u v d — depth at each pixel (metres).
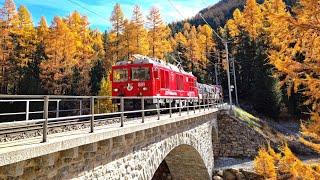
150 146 13.15
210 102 40.66
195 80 31.52
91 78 53.00
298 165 7.43
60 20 52.31
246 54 60.38
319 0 5.86
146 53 52.09
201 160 25.80
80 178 8.06
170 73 22.66
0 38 47.59
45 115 6.55
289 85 6.68
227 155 35.62
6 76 48.25
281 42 6.51
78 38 57.44
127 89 19.41
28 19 55.97
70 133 8.05
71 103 39.66
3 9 47.59
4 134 8.87
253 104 52.84
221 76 70.88
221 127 36.41
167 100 21.28
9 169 5.93
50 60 49.25
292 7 6.28
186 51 75.00
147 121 12.77
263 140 34.88
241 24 64.19
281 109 46.69
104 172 9.21
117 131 9.27
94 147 8.41
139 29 52.41
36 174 6.60
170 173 30.41
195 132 22.98
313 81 6.43
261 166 8.20
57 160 7.23
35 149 5.92
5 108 33.38
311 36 6.26
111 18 55.31
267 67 48.66
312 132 6.66
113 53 54.16
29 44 55.34
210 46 74.88
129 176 10.81
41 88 45.53
